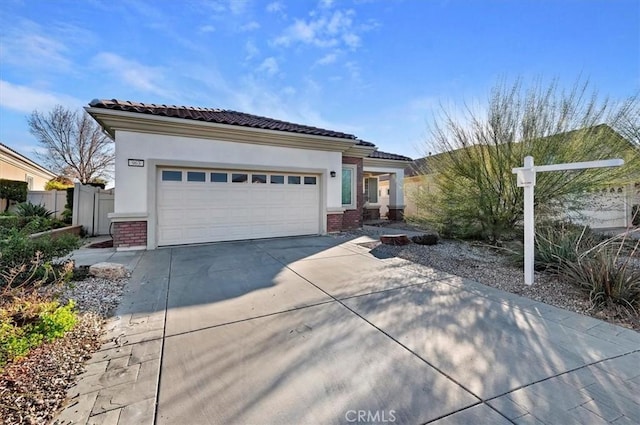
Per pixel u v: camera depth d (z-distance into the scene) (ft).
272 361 10.18
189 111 34.37
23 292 12.71
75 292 16.49
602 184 25.23
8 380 8.84
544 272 20.18
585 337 11.80
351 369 9.68
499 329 12.50
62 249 18.66
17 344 9.75
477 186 28.48
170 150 29.55
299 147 36.47
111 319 13.48
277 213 35.68
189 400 8.27
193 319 13.56
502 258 25.39
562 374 9.35
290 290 17.46
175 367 9.84
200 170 31.27
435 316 13.80
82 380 9.10
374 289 17.62
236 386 8.86
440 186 31.09
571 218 27.14
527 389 8.64
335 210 39.22
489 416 7.60
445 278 19.79
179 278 19.65
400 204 63.05
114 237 27.99
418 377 9.23
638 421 7.37
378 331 12.34
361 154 48.37
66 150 83.76
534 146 25.14
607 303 14.56
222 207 32.42
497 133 26.50
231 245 30.81
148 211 28.63
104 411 7.82
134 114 27.27
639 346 11.09
